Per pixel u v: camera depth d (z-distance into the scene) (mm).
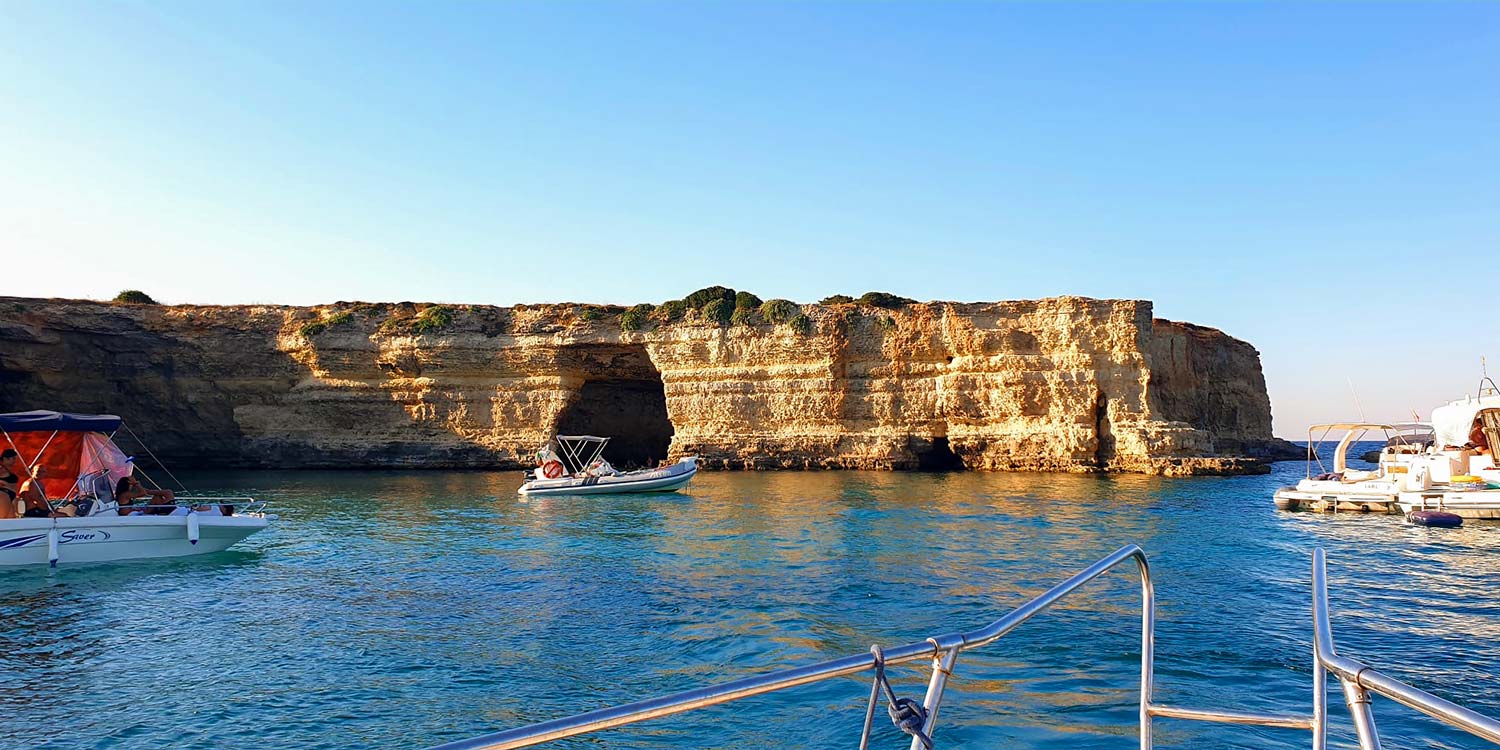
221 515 22406
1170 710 4523
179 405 64250
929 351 59750
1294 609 15570
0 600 16797
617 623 14742
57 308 60000
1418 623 14508
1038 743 9258
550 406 63344
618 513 33000
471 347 63625
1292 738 9359
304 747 9445
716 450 61094
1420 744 9039
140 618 15281
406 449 63719
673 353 62969
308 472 61125
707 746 9367
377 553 22859
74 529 20344
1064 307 56562
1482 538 25391
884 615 15234
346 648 13281
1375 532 26734
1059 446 55906
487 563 21141
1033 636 13492
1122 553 4625
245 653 13039
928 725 3816
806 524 28844
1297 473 60125
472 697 11039
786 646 13109
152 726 10062
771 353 61594
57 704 10805
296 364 64875
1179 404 71562
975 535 25891
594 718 3355
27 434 22547
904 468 59156
